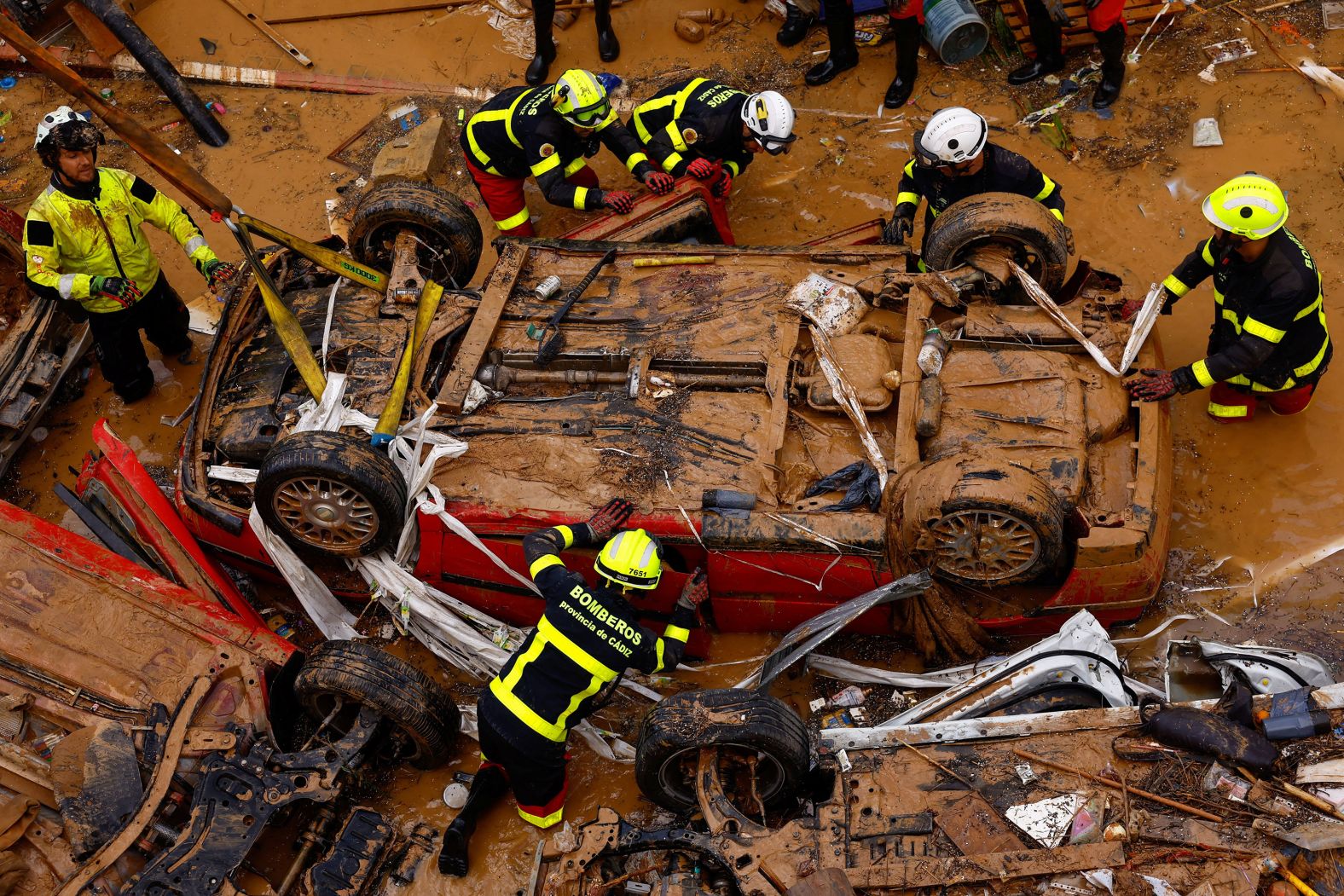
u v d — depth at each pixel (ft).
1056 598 17.80
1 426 23.35
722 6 30.81
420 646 20.70
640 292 20.62
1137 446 18.15
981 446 18.01
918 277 19.80
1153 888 13.73
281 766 16.33
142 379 24.45
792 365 19.19
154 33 32.14
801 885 14.08
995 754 15.46
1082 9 28.07
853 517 17.38
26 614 17.92
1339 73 26.63
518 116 23.25
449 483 18.52
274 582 21.16
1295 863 13.96
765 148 23.08
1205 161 25.66
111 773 16.28
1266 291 18.48
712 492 17.78
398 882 16.79
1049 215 19.71
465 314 20.54
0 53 31.30
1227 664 16.84
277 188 28.45
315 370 19.26
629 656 16.67
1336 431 21.27
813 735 17.01
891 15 26.37
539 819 17.85
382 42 31.37
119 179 21.50
